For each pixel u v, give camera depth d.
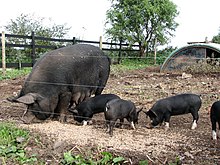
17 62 8.02
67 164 2.22
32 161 2.25
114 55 10.54
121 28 11.13
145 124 3.20
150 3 11.20
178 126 3.12
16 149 2.39
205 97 4.43
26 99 3.00
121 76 7.07
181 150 2.45
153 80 6.41
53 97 3.22
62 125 3.10
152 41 11.62
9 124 2.93
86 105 3.17
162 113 3.01
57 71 3.22
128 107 2.94
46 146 2.50
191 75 6.91
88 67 3.48
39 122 3.17
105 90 5.00
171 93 4.75
